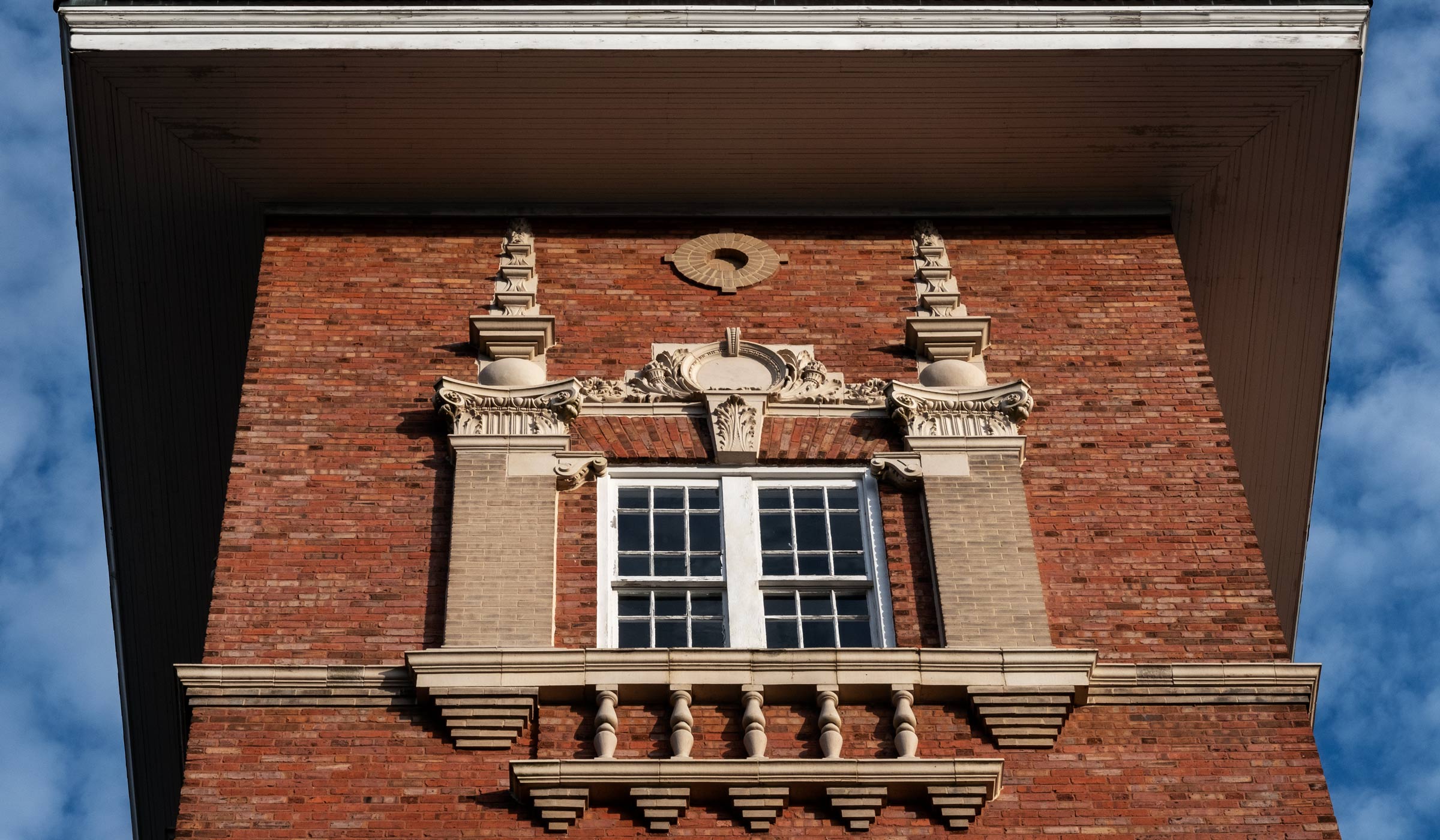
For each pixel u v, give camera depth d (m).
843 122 22.27
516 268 22.05
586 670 17.39
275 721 17.14
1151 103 22.20
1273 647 18.16
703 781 16.56
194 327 23.97
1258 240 23.64
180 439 25.19
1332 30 21.73
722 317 21.62
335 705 17.28
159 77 21.53
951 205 23.20
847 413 20.34
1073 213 23.19
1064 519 19.33
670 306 21.77
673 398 20.41
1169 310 21.88
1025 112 22.23
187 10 21.44
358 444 19.88
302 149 22.31
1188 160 22.83
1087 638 18.20
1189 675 17.67
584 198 22.98
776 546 19.06
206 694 17.25
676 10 21.64
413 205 22.92
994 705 17.34
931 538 18.94
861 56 21.56
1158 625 18.34
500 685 17.30
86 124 22.02
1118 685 17.61
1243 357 25.14
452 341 21.20
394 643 17.94
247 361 20.77
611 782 16.52
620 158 22.56
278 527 18.92
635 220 22.98
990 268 22.45
